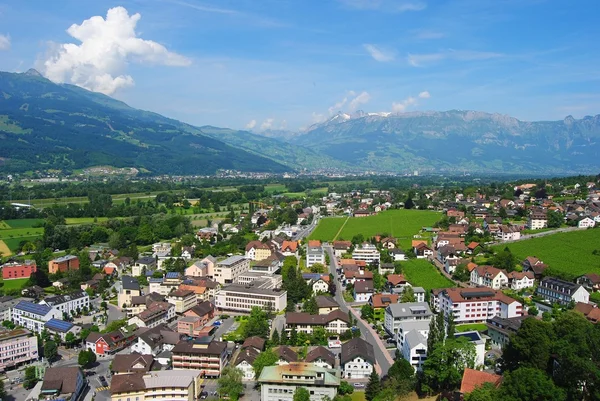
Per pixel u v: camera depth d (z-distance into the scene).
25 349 199.25
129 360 181.12
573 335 142.12
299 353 194.00
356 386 168.62
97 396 168.75
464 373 146.62
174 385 157.75
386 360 186.75
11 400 168.25
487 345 191.25
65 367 172.75
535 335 147.38
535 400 124.81
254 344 194.12
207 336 196.88
